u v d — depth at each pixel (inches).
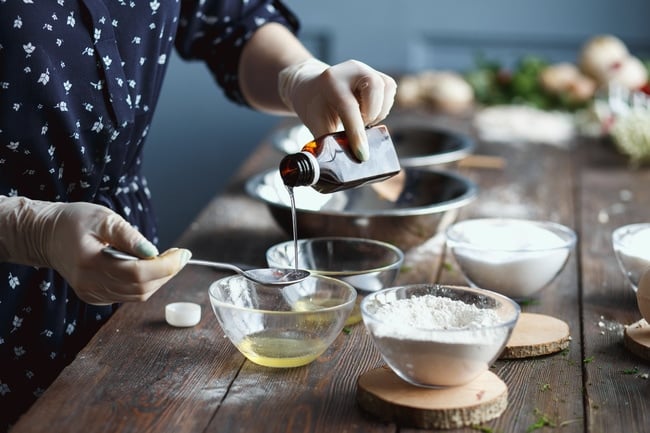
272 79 62.7
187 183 146.0
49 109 49.4
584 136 106.6
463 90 119.0
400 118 113.6
